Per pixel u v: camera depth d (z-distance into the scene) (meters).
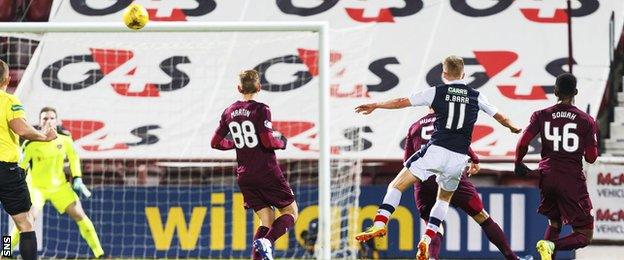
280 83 48.19
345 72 47.16
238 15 49.53
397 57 48.34
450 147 30.31
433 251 34.16
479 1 49.47
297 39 49.03
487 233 33.84
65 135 40.75
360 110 30.58
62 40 48.62
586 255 43.50
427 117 33.53
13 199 31.86
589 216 33.41
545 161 33.50
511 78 48.00
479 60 48.28
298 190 44.81
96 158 46.41
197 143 46.84
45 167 40.25
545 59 48.31
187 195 43.31
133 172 46.50
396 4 49.53
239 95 47.97
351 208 42.59
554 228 34.09
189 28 35.06
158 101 47.84
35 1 49.81
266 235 31.73
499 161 45.75
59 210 40.72
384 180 46.38
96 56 48.44
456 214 42.19
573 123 32.97
